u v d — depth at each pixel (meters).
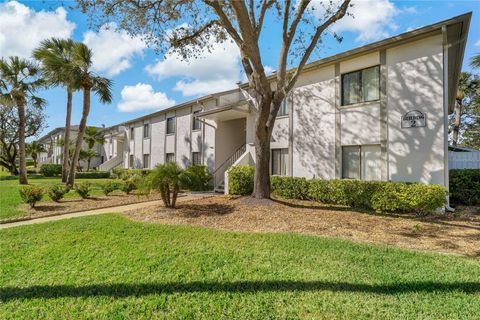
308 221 7.38
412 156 9.19
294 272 4.08
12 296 3.42
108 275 3.99
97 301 3.30
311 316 2.95
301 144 12.52
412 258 4.68
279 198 11.35
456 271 4.13
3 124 29.09
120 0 8.21
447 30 8.55
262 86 9.05
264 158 9.58
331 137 11.42
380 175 9.94
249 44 8.14
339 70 11.23
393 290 3.53
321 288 3.57
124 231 6.44
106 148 35.72
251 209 8.58
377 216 7.95
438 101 8.72
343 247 5.27
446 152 8.55
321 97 11.84
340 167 11.04
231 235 6.08
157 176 8.89
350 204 9.36
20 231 6.51
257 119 9.36
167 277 3.92
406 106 9.36
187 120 20.02
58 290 3.56
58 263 4.48
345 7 8.31
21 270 4.20
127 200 11.63
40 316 3.00
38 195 9.78
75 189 12.09
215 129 17.36
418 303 3.21
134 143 26.72
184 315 2.98
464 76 21.44
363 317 2.92
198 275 3.99
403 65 9.47
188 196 12.97
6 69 16.59
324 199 10.09
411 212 8.30
